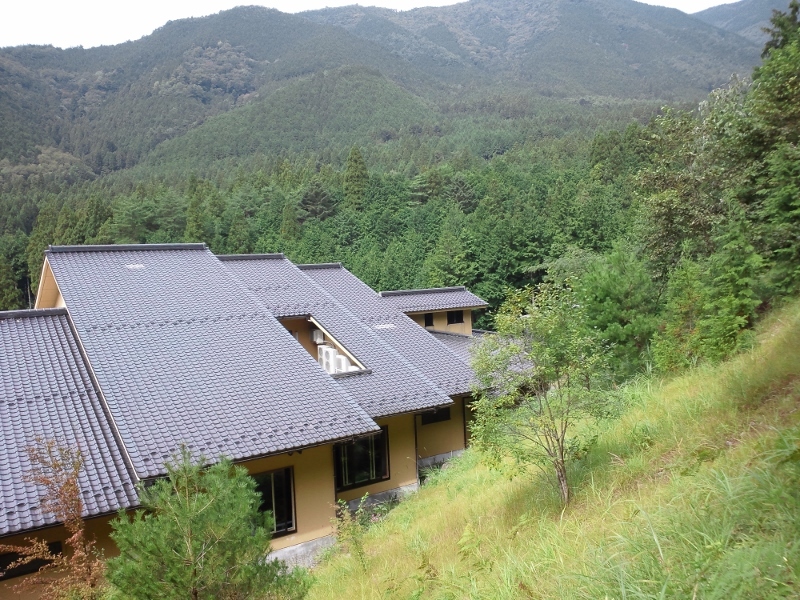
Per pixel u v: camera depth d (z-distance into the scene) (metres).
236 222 56.94
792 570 3.35
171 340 15.02
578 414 7.08
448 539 7.94
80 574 8.04
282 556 12.72
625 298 13.10
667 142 19.05
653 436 7.45
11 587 9.62
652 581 3.74
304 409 13.30
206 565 5.58
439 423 18.30
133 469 10.80
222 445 11.68
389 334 20.88
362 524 12.19
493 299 43.38
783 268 11.65
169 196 60.91
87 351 13.91
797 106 14.02
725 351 10.01
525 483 8.55
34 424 11.98
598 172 60.88
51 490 8.93
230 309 17.03
